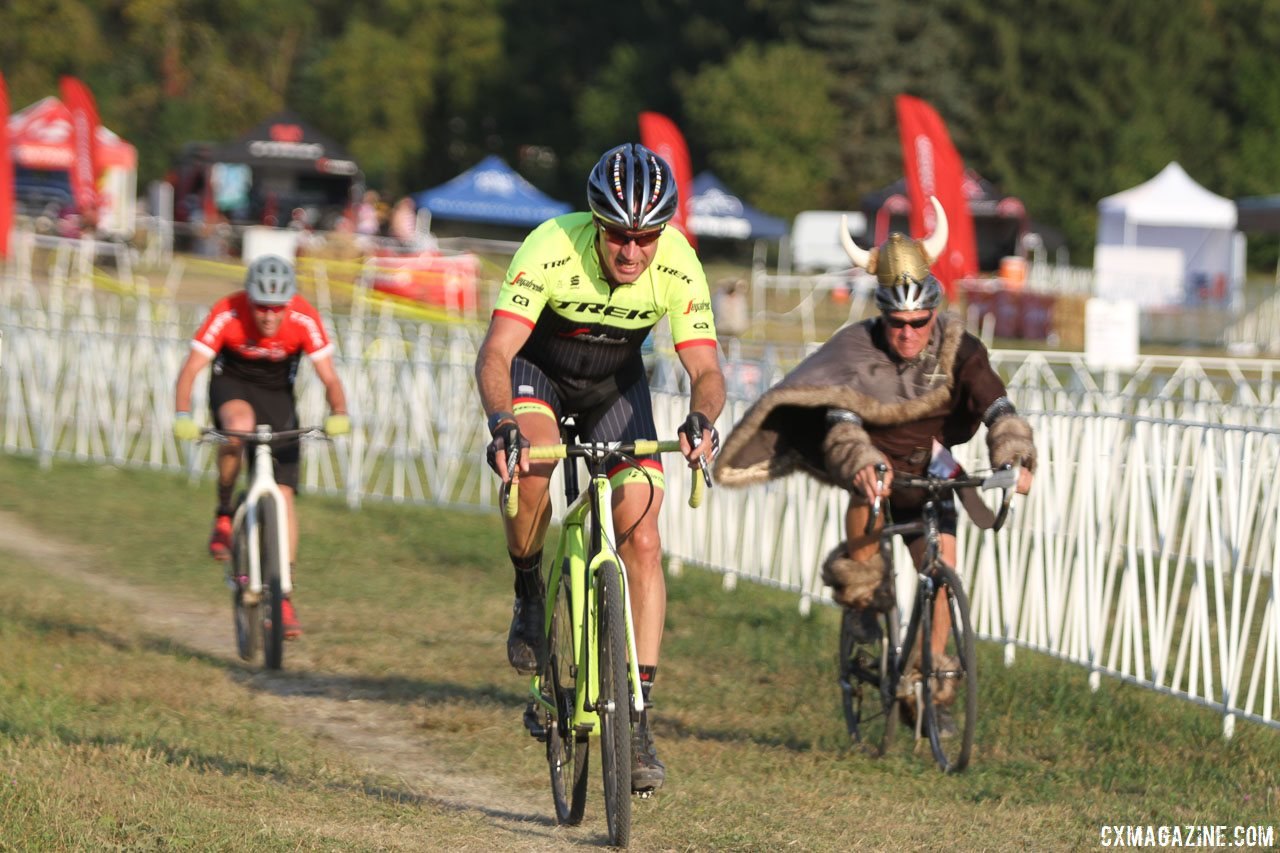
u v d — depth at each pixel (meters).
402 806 18.20
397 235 116.81
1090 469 26.20
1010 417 20.48
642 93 182.50
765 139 164.75
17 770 17.45
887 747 21.67
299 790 18.47
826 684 26.58
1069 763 21.52
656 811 18.53
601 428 18.09
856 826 17.91
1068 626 26.78
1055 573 27.00
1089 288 114.69
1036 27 170.62
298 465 28.30
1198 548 23.77
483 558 39.38
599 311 17.30
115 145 121.06
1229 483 23.31
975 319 100.12
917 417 20.91
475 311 93.25
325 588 35.56
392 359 51.50
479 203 122.31
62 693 23.39
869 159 167.62
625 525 17.17
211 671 26.62
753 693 26.08
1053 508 28.11
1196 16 173.25
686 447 16.03
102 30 187.00
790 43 171.25
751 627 31.69
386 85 189.75
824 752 22.06
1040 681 25.86
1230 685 22.72
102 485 50.56
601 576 16.20
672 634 30.97
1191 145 170.62
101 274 100.31
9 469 53.16
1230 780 20.41
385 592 35.28
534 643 18.48
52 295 78.44
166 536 42.16
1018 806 19.08
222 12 192.50
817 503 33.09
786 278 113.88
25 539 41.41
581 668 16.64
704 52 181.88
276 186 135.38
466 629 31.58
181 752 20.02
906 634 21.52
